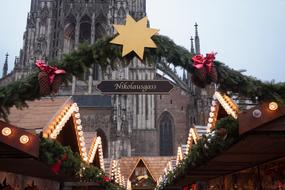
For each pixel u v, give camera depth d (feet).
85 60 30.50
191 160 44.60
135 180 176.35
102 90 30.30
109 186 64.23
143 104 227.40
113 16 225.15
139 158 178.09
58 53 219.41
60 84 30.22
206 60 29.09
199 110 213.87
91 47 30.37
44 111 47.73
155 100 233.96
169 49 29.71
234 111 45.47
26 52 218.38
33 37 222.69
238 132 30.55
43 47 218.59
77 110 54.70
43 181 64.23
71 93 208.13
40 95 30.30
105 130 203.92
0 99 29.35
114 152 196.85
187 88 234.79
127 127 202.90
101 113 206.28
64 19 228.02
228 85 30.22
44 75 29.14
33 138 30.66
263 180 47.32
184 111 233.14
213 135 34.04
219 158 45.01
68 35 231.71
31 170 48.85
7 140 29.99
